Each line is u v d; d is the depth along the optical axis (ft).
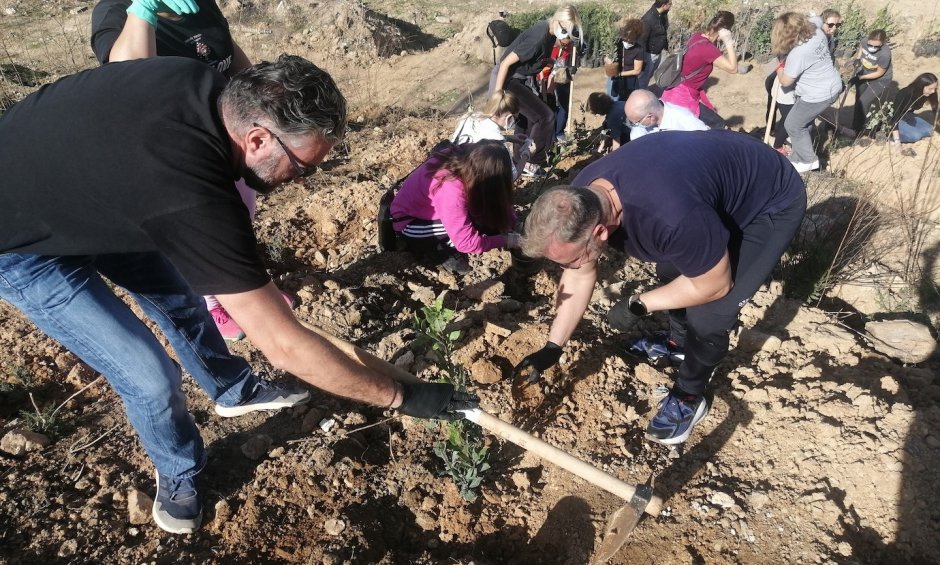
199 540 8.57
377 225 14.80
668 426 9.89
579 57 20.17
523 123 19.31
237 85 5.76
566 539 8.97
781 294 13.55
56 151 5.90
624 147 8.33
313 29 35.83
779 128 22.27
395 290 13.16
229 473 9.37
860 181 20.08
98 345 7.25
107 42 10.69
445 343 9.04
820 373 11.15
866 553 8.75
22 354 11.01
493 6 42.14
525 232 7.64
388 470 9.63
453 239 12.43
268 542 8.57
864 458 9.48
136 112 5.82
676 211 7.43
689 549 8.69
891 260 15.65
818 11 36.45
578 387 10.94
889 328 12.91
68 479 9.14
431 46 37.14
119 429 10.02
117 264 7.88
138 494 8.73
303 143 5.91
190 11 10.17
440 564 8.55
